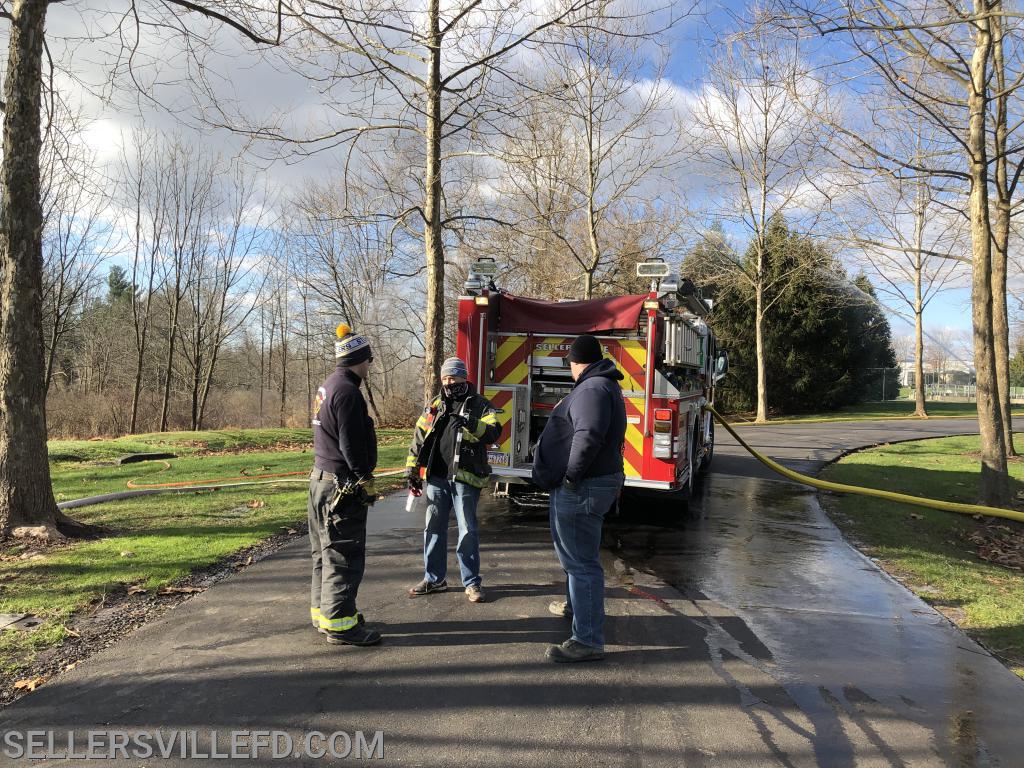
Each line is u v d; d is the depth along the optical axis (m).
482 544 6.38
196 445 16.31
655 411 6.85
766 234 26.42
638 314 6.80
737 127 23.30
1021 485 10.82
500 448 7.25
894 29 6.46
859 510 8.55
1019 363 52.81
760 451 15.30
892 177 8.78
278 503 8.03
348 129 10.00
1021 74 7.80
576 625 3.79
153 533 6.42
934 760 2.83
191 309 36.25
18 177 5.99
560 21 8.99
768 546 6.59
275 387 41.56
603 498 3.85
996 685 3.55
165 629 4.13
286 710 3.17
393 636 4.08
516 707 3.22
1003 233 12.02
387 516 7.57
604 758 2.81
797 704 3.31
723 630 4.30
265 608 4.51
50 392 30.11
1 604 4.46
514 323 7.21
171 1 6.79
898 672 3.70
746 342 34.38
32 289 6.11
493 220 11.56
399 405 29.58
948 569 5.93
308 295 31.91
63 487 9.30
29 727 2.99
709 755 2.84
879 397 47.16
